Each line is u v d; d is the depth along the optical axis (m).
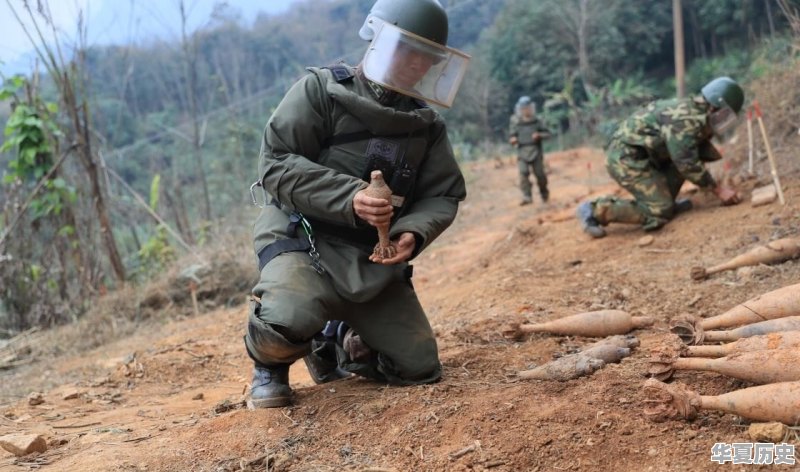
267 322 3.05
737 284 4.64
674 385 2.64
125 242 11.24
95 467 2.90
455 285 6.88
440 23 3.11
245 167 18.66
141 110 25.91
